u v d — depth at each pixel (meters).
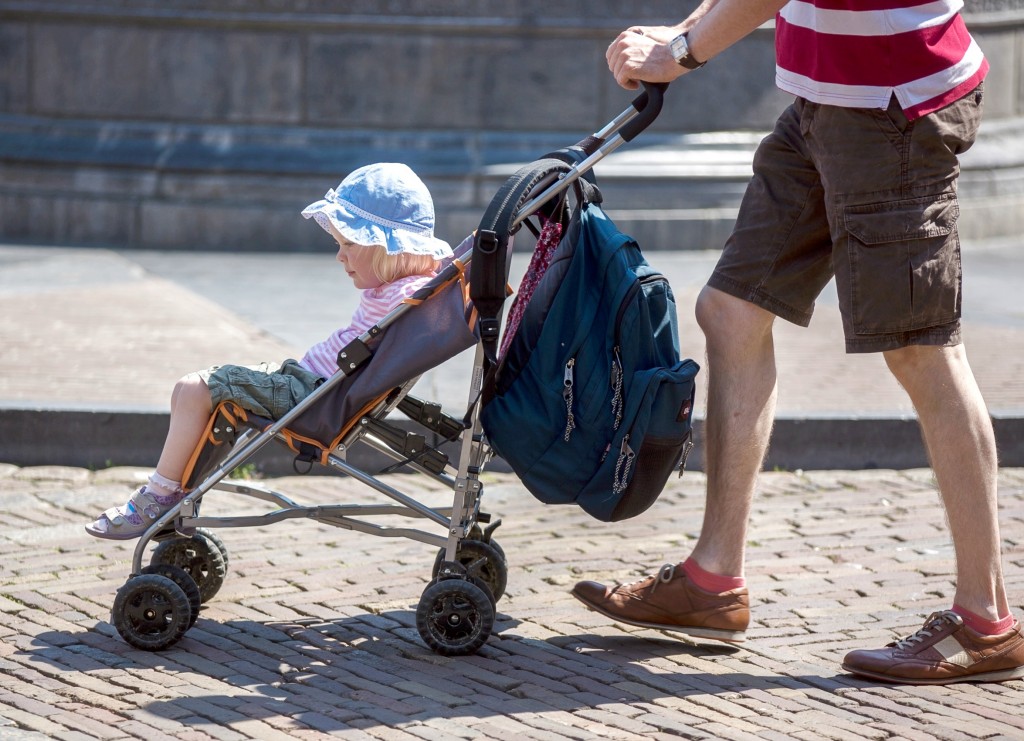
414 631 9.62
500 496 13.20
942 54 8.41
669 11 26.08
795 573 11.02
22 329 18.34
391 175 9.39
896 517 12.62
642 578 10.80
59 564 11.00
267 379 9.24
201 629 9.58
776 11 8.55
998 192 28.17
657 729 7.95
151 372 16.08
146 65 26.81
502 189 8.75
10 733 7.78
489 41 26.09
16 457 14.12
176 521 9.31
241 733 7.83
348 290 22.36
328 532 11.97
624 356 8.97
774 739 7.80
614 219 26.19
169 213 26.62
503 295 8.69
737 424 9.26
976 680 8.85
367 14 26.12
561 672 8.88
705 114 26.66
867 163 8.41
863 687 8.70
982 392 15.52
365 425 9.34
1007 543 11.69
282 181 26.44
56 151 27.03
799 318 9.29
